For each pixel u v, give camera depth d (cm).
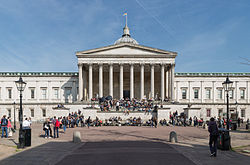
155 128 4131
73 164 1375
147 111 5528
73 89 8188
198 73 8375
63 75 8225
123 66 7519
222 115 7562
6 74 8188
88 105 6088
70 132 3428
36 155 1667
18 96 8125
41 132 3469
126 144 2138
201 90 8194
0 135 3009
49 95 8188
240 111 7769
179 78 8262
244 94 8119
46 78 8244
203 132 3391
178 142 2297
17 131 3731
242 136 2939
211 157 1585
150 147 1959
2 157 1603
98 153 1688
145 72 8219
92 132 3369
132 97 6875
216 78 8219
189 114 5409
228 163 1412
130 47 7119
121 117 5484
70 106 6078
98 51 7088
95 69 7938
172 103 6303
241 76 8175
